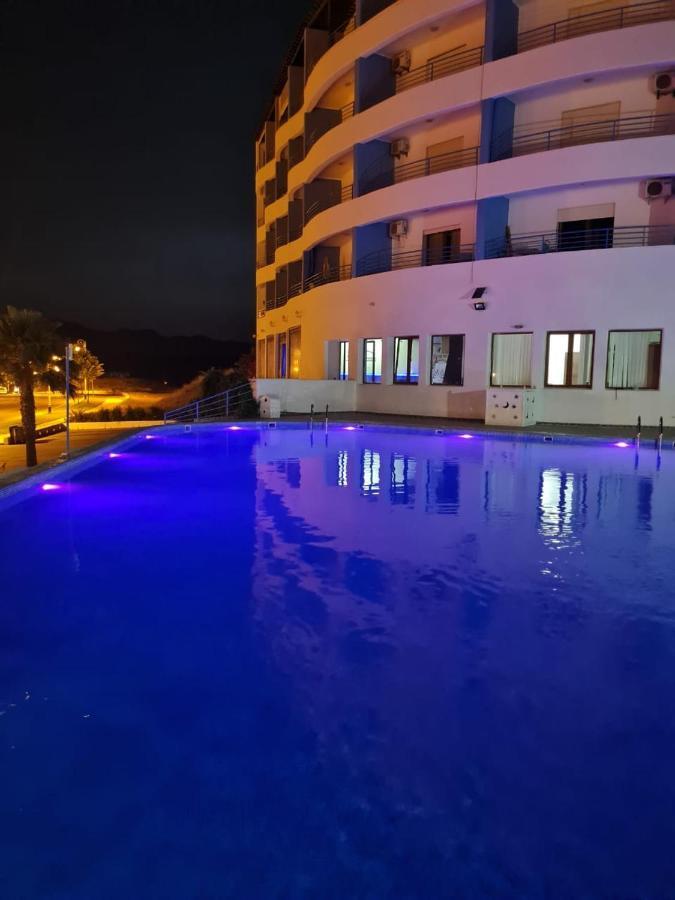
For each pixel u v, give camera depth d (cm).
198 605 507
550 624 473
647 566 615
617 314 1720
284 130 3172
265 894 226
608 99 1827
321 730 327
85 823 260
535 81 1817
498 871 236
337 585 557
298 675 389
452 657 415
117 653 419
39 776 290
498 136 1938
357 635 450
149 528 755
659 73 1733
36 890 228
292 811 267
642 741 320
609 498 934
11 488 882
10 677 386
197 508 863
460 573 592
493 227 1955
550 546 685
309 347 2639
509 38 1925
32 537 715
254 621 475
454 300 1984
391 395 2194
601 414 1762
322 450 1474
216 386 2689
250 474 1145
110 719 338
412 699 360
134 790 280
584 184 1805
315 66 2561
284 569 601
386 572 593
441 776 290
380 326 2208
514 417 1753
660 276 1662
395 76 2308
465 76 1944
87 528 756
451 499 927
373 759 302
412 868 237
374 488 1009
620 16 1806
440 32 2108
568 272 1780
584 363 1797
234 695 364
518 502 909
